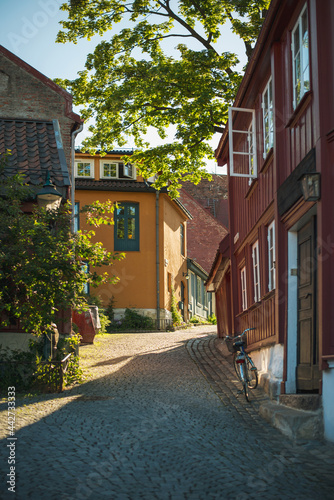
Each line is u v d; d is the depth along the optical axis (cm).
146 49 2019
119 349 1792
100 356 1616
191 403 970
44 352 1159
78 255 1156
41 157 1397
